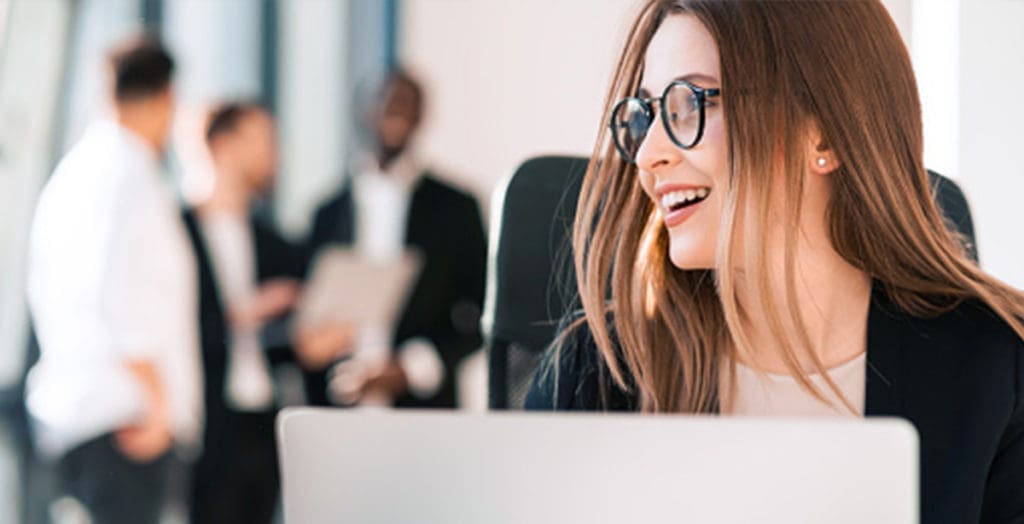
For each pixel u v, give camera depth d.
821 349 1.54
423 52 5.56
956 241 1.72
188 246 4.28
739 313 1.55
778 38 1.46
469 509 1.03
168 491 4.10
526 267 1.77
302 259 4.59
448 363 4.52
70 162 3.99
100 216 3.92
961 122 2.54
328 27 5.53
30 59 4.75
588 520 1.01
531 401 1.70
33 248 3.98
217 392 4.30
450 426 1.03
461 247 4.61
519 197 1.78
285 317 4.48
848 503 1.00
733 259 1.44
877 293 1.55
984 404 1.49
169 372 4.08
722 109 1.45
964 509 1.46
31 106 4.73
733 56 1.44
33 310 3.98
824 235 1.53
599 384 1.65
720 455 1.00
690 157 1.47
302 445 1.06
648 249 1.59
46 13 4.79
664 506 1.01
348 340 4.48
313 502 1.05
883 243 1.53
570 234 1.77
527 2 5.48
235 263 4.43
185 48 5.33
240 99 4.80
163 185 4.11
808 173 1.51
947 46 2.57
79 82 4.84
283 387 4.45
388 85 4.71
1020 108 2.52
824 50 1.47
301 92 5.51
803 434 1.00
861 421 1.01
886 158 1.51
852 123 1.48
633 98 1.53
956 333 1.52
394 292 4.50
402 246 4.60
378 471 1.04
